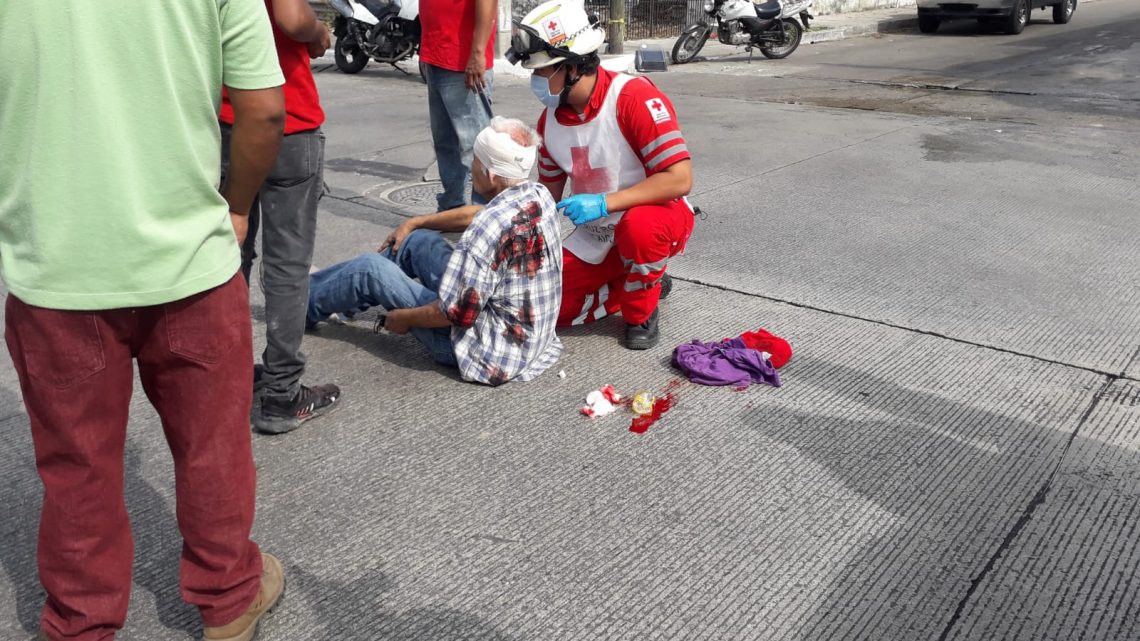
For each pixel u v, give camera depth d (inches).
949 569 98.0
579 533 104.0
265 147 77.8
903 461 118.0
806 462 117.9
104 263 68.1
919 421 127.9
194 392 75.3
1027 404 132.3
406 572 97.7
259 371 136.1
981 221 215.2
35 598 93.8
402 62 513.7
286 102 110.5
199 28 68.5
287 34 105.4
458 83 191.0
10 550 101.2
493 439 123.6
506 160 129.1
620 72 143.3
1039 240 201.5
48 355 70.1
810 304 168.2
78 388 71.1
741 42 533.3
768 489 112.2
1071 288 174.4
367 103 392.5
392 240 154.6
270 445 122.0
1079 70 459.5
